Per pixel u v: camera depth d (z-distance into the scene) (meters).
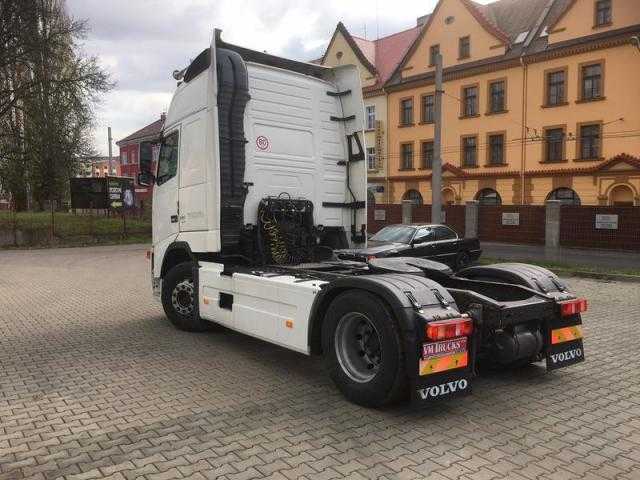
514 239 25.66
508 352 4.95
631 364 5.98
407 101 41.16
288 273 6.03
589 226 22.53
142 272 15.84
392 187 42.25
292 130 7.20
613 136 30.16
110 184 35.78
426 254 15.16
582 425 4.30
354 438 4.05
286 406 4.72
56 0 29.14
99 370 5.81
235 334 7.42
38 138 28.25
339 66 7.71
